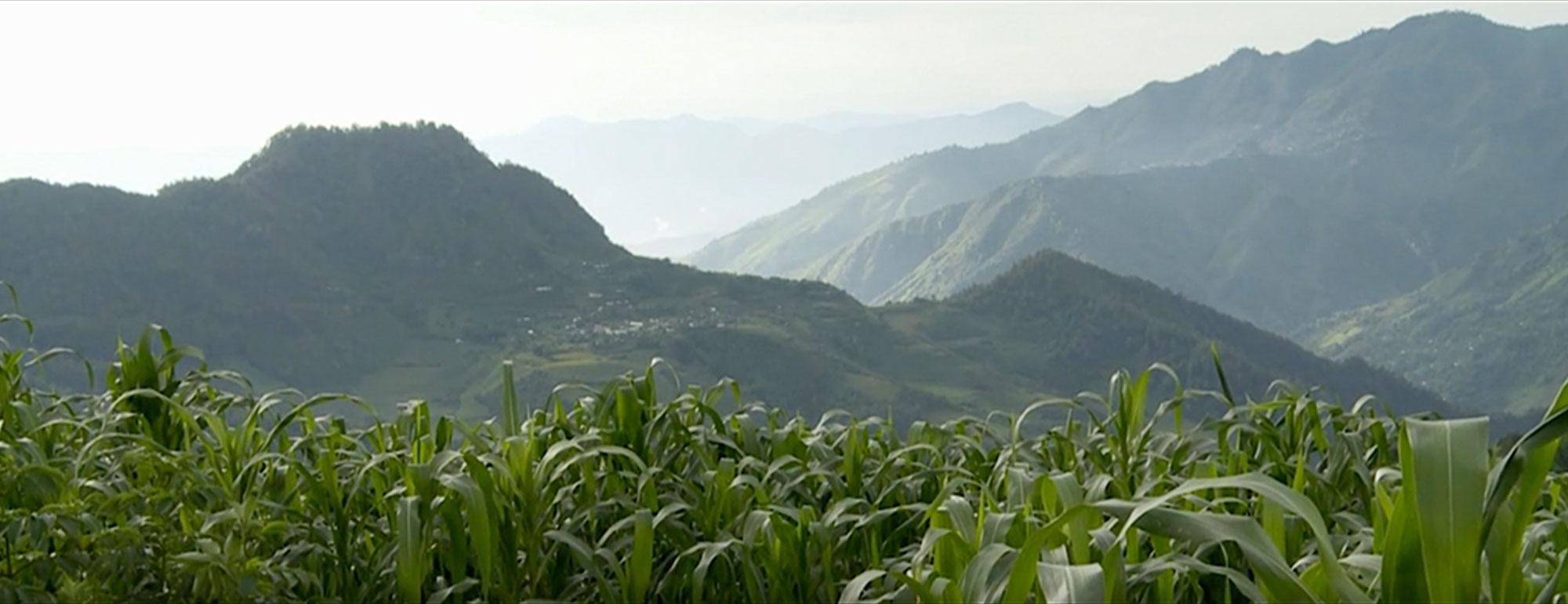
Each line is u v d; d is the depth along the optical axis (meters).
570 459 3.22
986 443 4.14
